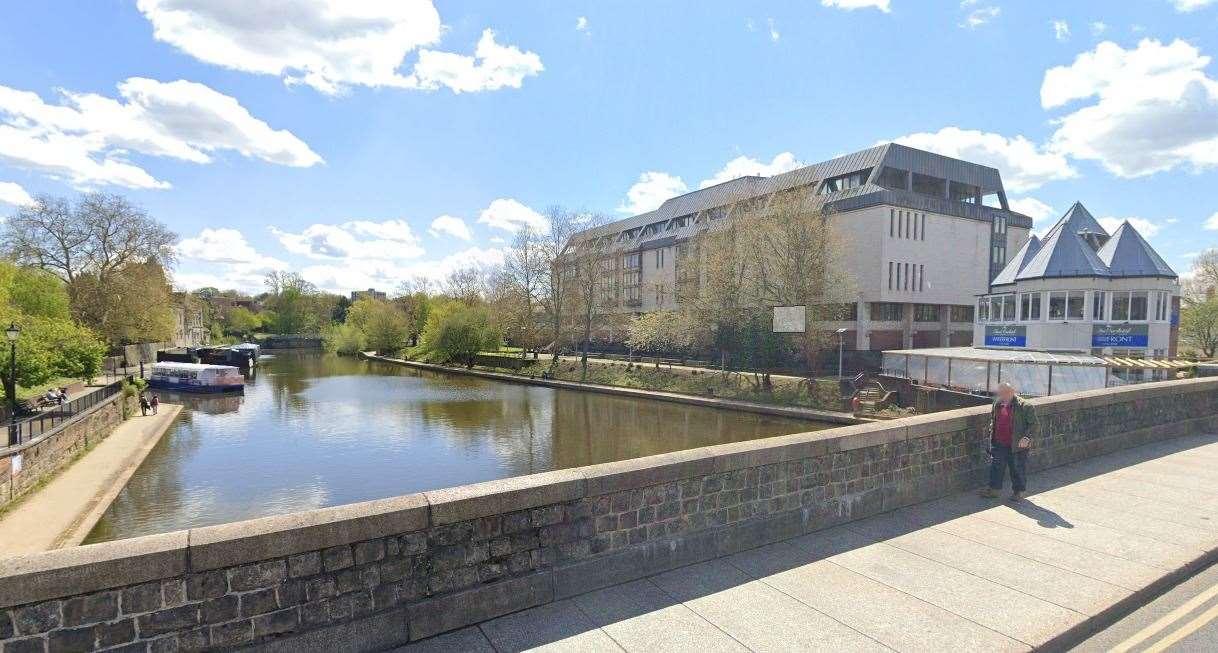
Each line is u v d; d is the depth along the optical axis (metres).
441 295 97.12
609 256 58.91
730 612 4.47
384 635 3.91
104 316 49.31
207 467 25.17
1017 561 5.46
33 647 3.02
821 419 31.72
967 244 57.41
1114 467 9.02
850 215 52.59
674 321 48.34
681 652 3.89
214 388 47.59
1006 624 4.30
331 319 119.50
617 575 4.95
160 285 55.91
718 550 5.54
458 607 4.21
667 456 5.43
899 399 31.16
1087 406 9.58
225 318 128.12
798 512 6.11
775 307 38.81
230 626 3.48
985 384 28.33
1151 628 4.48
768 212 40.19
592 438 30.55
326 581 3.76
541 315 59.09
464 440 30.44
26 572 2.99
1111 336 31.80
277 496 21.28
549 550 4.64
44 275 46.28
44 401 27.64
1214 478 8.38
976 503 7.24
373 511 3.91
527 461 26.22
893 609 4.53
